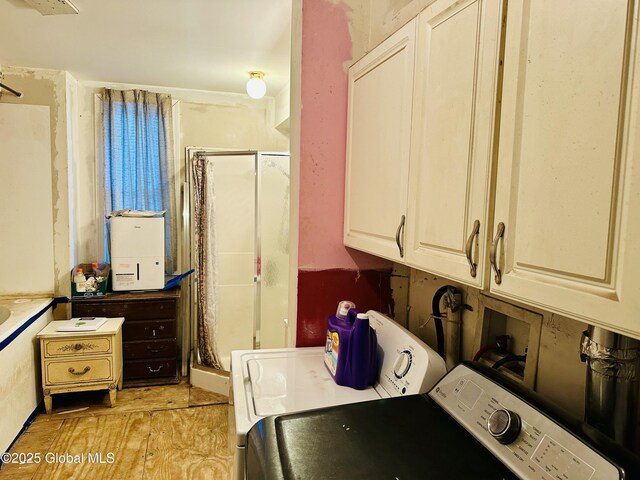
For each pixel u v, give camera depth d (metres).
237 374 1.50
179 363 3.67
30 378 2.76
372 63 1.46
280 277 3.35
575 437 0.77
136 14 2.22
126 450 2.47
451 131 0.99
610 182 0.60
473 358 1.38
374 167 1.45
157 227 3.35
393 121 1.30
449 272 0.99
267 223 3.28
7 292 3.22
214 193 3.41
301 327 1.82
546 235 0.72
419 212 1.14
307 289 1.81
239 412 1.22
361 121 1.58
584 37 0.64
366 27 1.79
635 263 0.57
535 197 0.74
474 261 0.89
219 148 3.91
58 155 3.22
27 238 3.21
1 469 2.26
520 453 0.83
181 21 2.31
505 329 1.35
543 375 1.11
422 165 1.13
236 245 3.52
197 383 3.34
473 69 0.90
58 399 3.07
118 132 3.56
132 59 2.96
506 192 0.81
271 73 3.25
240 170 3.47
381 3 1.72
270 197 3.27
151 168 3.66
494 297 1.30
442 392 1.09
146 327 3.29
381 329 1.51
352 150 1.68
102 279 3.29
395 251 1.28
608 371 0.83
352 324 1.49
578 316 0.66
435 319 1.52
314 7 1.73
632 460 0.70
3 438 2.34
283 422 0.97
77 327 2.88
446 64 1.01
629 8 0.57
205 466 2.33
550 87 0.71
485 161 0.86
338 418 0.99
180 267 3.83
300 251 1.79
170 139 3.69
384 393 1.35
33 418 2.79
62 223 3.26
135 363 3.30
